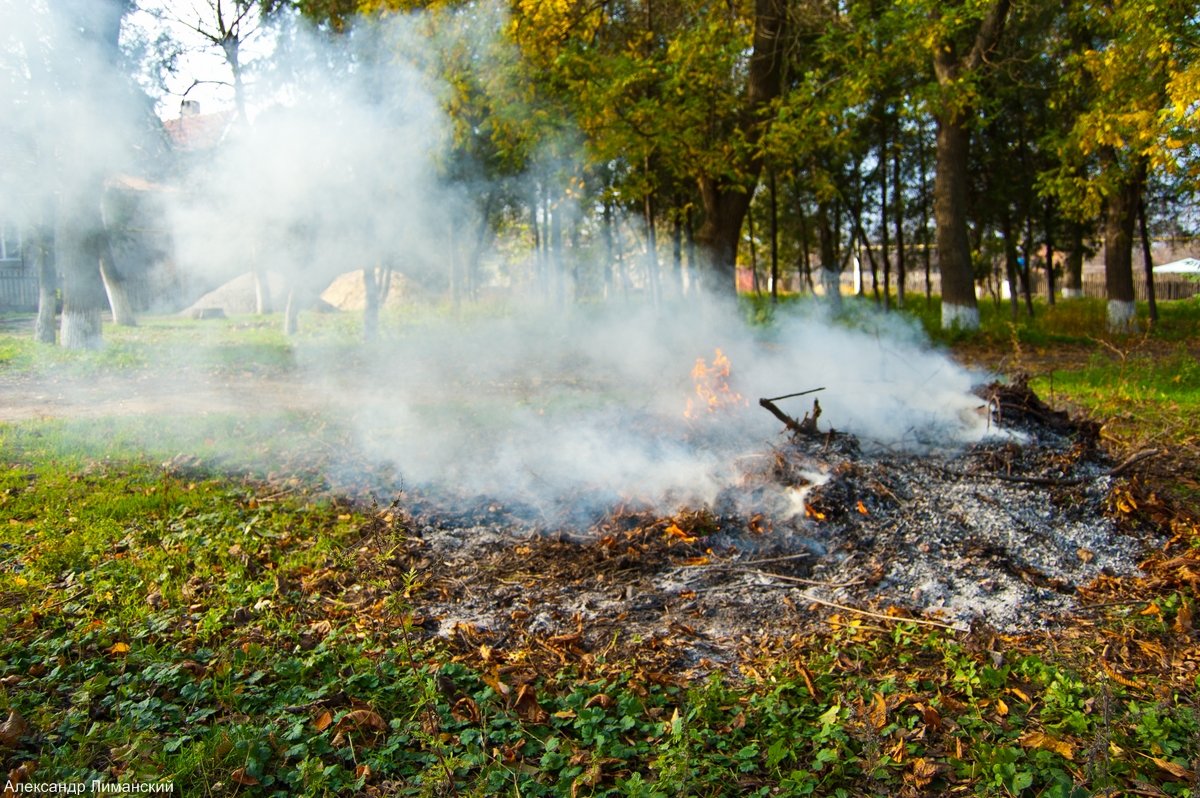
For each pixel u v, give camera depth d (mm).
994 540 4785
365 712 3078
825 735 3002
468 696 3312
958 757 2904
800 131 12609
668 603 4285
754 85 14062
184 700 3195
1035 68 16891
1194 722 2990
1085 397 9398
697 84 12594
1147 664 3592
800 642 3840
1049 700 3215
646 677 3500
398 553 4863
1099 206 13555
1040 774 2812
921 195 22250
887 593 4336
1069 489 5262
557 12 12398
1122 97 11062
